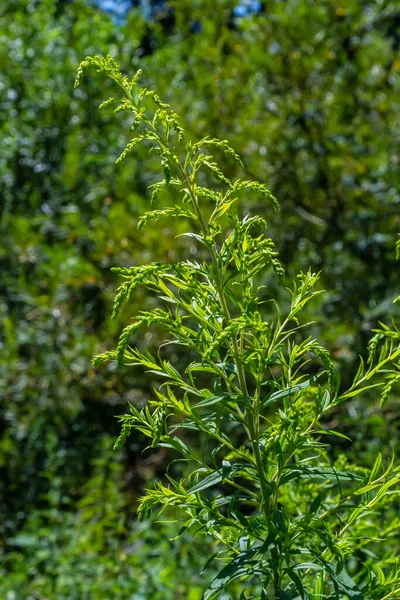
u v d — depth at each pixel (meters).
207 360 1.92
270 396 2.03
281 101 7.36
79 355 7.13
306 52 7.41
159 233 6.62
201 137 7.10
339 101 7.46
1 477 7.48
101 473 6.73
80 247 7.81
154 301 6.80
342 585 1.95
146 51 10.64
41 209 8.31
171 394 2.07
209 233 2.09
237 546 2.19
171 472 7.02
